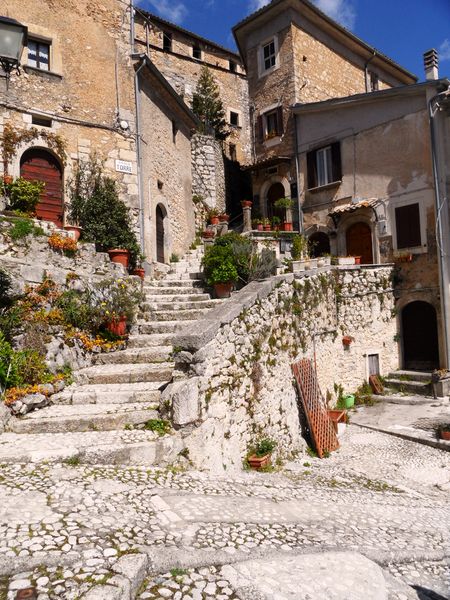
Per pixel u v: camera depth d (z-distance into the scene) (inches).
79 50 492.1
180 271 528.7
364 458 319.0
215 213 732.0
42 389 212.4
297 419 331.6
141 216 508.4
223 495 165.0
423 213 554.3
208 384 211.9
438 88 535.5
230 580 111.3
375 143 604.7
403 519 186.1
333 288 494.9
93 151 490.6
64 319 255.3
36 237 291.1
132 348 290.7
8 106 449.1
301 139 698.2
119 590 96.7
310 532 146.2
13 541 110.6
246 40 794.8
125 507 137.3
